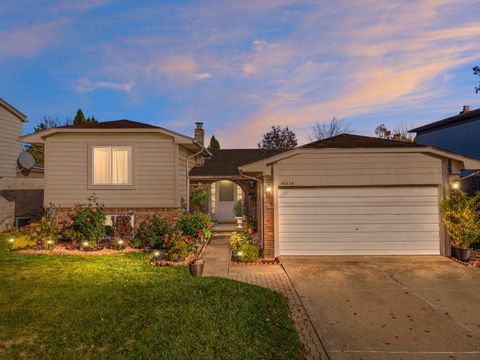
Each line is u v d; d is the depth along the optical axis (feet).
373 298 22.77
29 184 59.31
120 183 43.42
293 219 35.29
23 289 23.30
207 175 53.93
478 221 32.58
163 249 37.29
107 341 15.99
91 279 25.70
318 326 18.45
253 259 32.63
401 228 34.96
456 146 69.67
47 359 14.48
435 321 19.10
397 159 34.71
